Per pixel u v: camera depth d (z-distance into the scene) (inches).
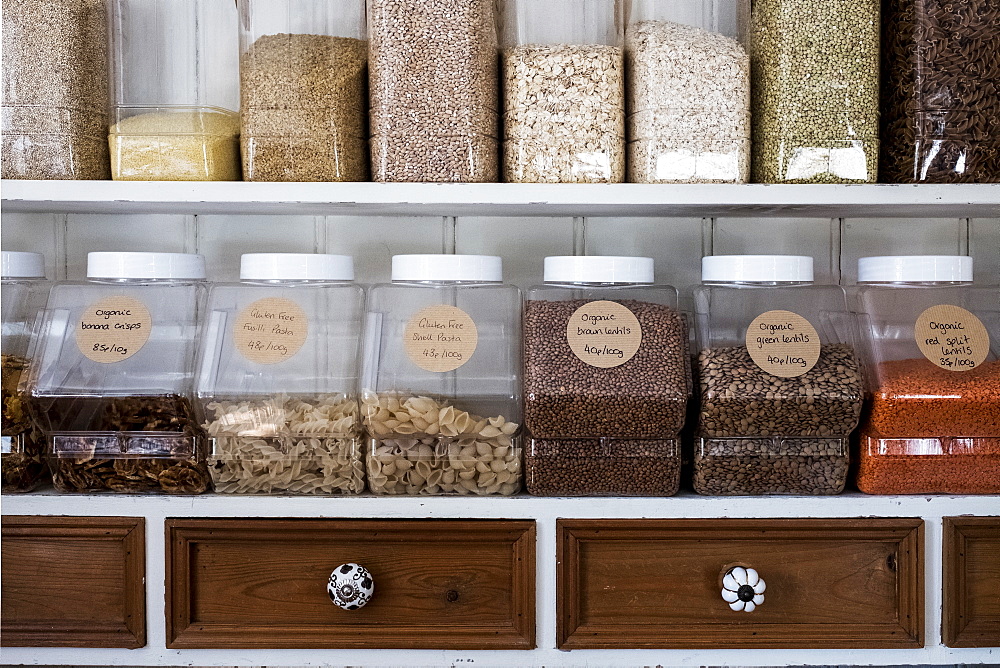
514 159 36.2
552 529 35.8
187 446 35.8
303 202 35.7
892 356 36.7
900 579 35.9
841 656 35.8
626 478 36.3
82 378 35.8
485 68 36.2
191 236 44.7
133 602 35.3
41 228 44.3
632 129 37.0
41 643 35.3
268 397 36.0
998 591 36.2
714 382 35.6
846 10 35.9
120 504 35.5
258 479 36.0
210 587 35.6
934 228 45.0
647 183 35.8
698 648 35.6
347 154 36.6
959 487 36.5
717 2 37.8
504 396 36.5
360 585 34.1
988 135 35.9
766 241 44.7
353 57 37.3
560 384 35.1
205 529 35.2
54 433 36.0
